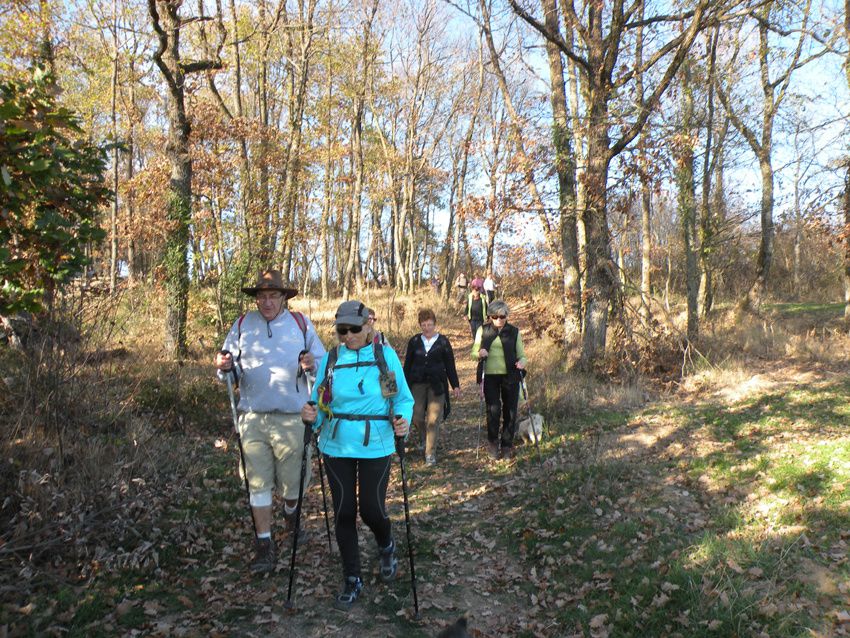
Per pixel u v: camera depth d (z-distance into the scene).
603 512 5.49
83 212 4.28
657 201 17.70
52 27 13.12
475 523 5.70
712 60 14.23
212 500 5.64
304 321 4.73
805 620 3.48
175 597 4.11
